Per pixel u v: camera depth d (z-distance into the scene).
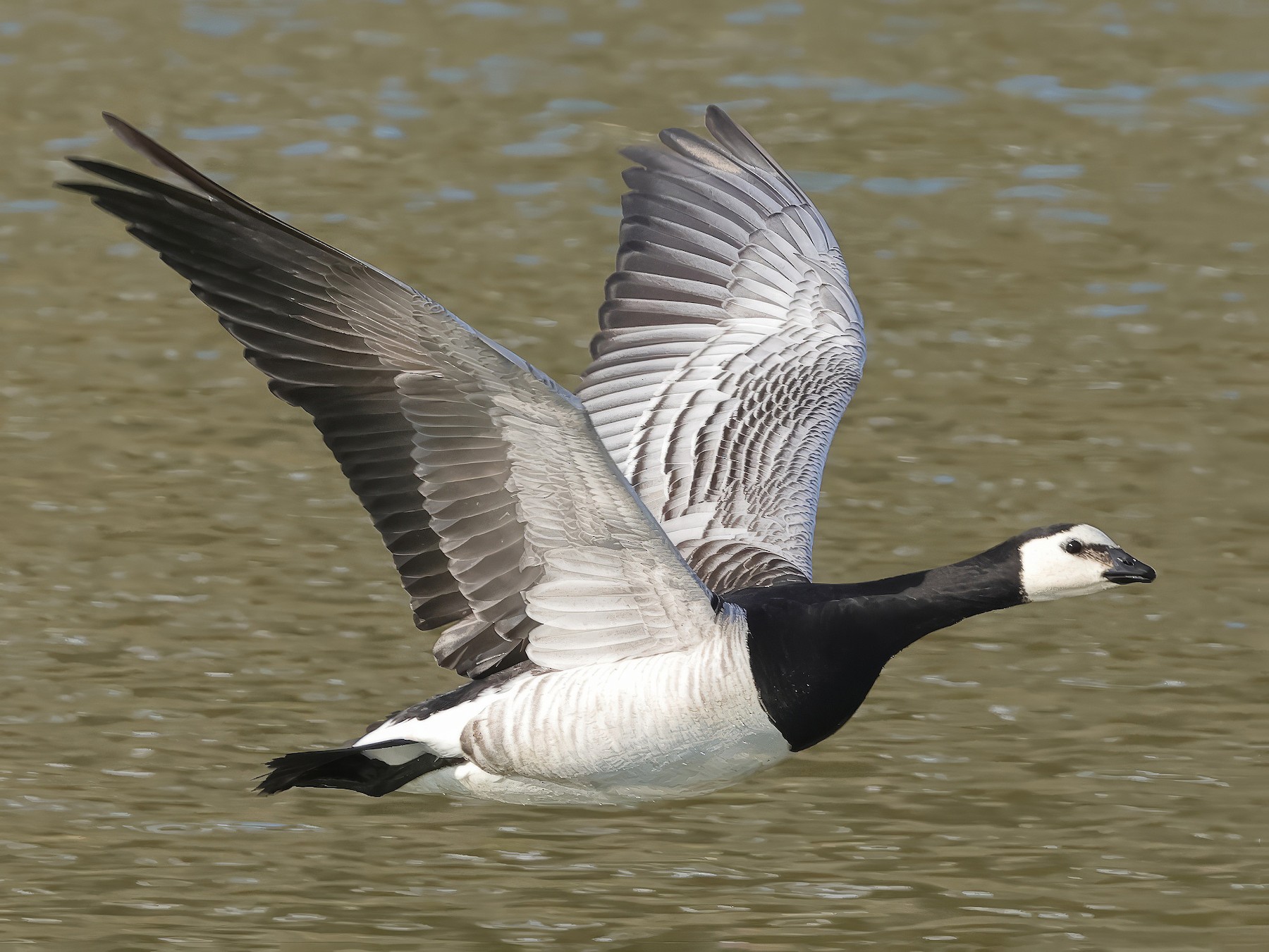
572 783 9.95
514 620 9.70
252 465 17.84
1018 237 23.33
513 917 11.38
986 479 17.75
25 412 18.62
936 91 27.58
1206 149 25.94
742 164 12.48
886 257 22.66
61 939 10.98
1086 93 27.64
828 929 11.29
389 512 9.25
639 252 12.00
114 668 14.26
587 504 9.31
